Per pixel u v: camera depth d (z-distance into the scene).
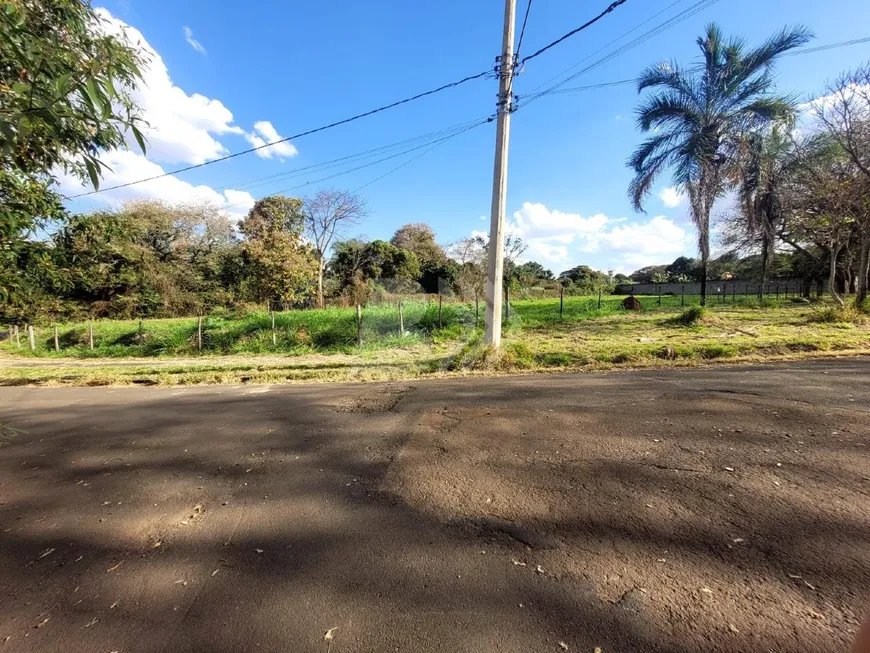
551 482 2.97
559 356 8.15
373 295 23.02
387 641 1.63
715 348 8.02
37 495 3.13
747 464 3.10
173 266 29.00
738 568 1.97
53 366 11.64
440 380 7.06
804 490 2.68
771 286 28.56
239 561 2.21
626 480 2.94
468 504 2.72
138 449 4.13
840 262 22.95
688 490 2.75
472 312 14.97
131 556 2.29
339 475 3.28
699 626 1.64
